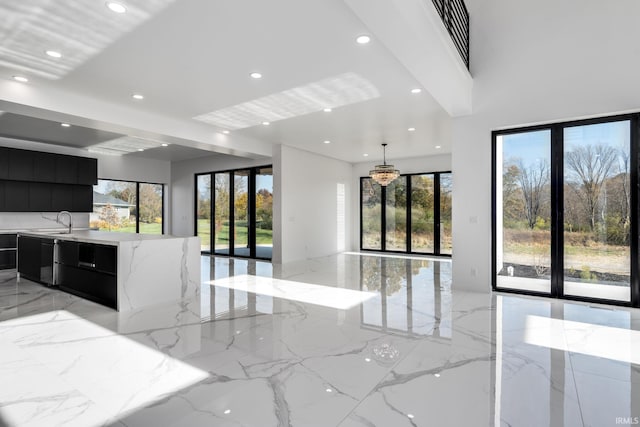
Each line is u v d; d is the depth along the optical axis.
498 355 2.85
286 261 8.08
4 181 7.00
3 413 2.04
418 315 3.95
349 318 3.84
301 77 4.14
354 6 2.47
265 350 2.95
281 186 7.96
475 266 5.12
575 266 4.55
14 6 2.73
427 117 5.80
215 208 9.99
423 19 3.04
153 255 4.44
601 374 2.52
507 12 4.83
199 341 3.15
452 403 2.14
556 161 4.66
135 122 5.41
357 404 2.12
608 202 4.36
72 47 3.40
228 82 4.30
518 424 1.93
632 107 4.09
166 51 3.49
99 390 2.29
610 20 4.21
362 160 10.23
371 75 4.11
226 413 2.03
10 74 4.02
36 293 4.99
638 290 4.17
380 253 9.97
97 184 8.35
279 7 2.77
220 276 6.40
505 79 4.84
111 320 3.76
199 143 6.57
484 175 5.02
